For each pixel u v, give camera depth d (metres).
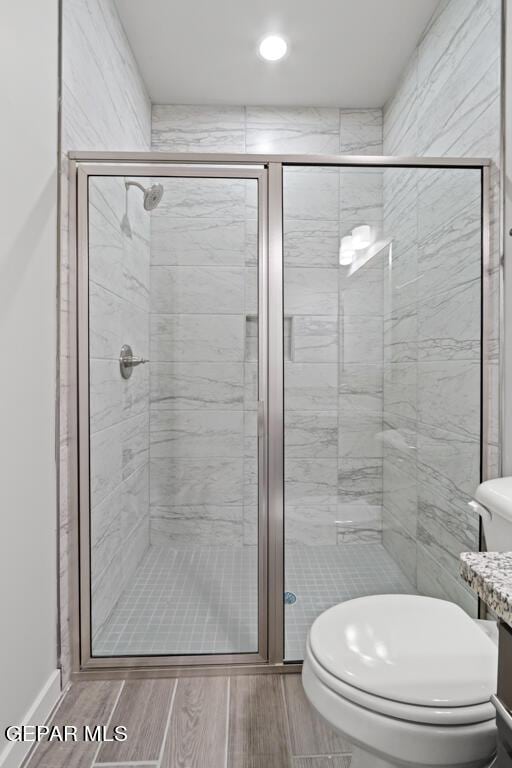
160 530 1.77
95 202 1.69
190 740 1.37
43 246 1.46
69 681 1.64
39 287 1.44
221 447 1.74
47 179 1.48
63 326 1.61
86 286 1.69
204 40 2.33
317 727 1.42
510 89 1.59
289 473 1.73
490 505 1.33
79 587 1.68
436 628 1.12
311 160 1.69
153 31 2.26
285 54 2.40
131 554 1.78
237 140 2.90
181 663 1.68
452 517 1.77
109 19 2.03
